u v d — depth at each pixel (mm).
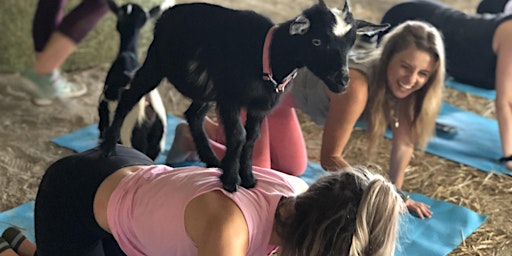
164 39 1466
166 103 3369
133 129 2377
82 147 2916
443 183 2799
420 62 2285
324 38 1397
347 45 1426
